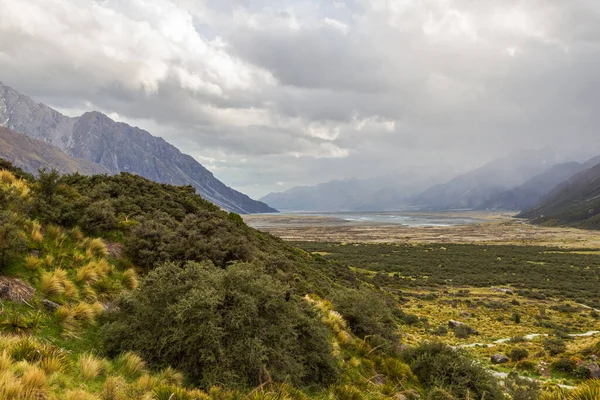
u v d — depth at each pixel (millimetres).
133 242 12836
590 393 6418
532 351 21750
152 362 7203
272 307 8609
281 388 7059
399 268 70062
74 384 5484
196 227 16625
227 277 8578
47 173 13211
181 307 7418
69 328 7316
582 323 32656
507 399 11805
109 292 9625
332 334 12273
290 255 35125
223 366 6961
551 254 96875
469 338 26000
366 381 9883
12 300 7211
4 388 4438
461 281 59094
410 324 29312
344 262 76375
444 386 10977
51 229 10672
